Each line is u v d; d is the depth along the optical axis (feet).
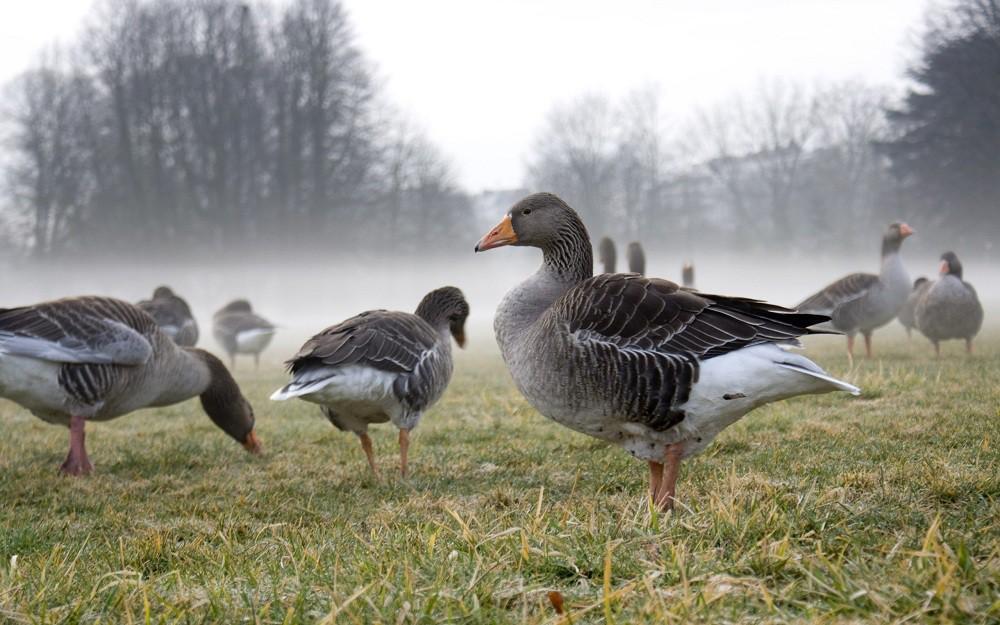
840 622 4.93
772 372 6.23
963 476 6.47
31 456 8.94
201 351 9.12
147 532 6.63
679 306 6.38
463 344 9.08
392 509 6.98
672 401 6.33
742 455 7.64
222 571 5.77
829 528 5.70
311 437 9.44
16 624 5.27
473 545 5.71
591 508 6.14
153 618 5.28
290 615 5.15
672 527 5.75
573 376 6.51
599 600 5.10
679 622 4.96
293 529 6.41
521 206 7.29
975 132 55.21
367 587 5.20
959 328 13.12
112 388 8.41
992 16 54.39
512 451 8.32
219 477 8.04
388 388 7.73
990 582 5.07
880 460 7.19
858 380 9.98
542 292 7.14
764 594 5.04
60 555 6.22
